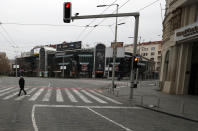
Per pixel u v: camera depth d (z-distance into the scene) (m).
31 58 91.19
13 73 86.94
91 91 21.52
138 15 14.46
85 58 65.81
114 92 20.78
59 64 75.50
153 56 93.94
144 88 26.75
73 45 71.31
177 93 19.41
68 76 67.00
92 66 64.75
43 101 12.55
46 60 81.12
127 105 12.59
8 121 7.14
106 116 8.76
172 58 20.20
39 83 31.66
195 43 19.03
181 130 7.00
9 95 15.01
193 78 19.86
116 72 62.94
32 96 14.80
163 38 26.25
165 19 24.75
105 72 63.69
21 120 7.36
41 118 7.80
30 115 8.26
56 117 8.11
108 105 12.18
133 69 15.17
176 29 18.89
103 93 19.88
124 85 32.12
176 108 11.55
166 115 9.87
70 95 16.69
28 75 89.88
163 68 24.36
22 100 12.59
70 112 9.34
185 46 19.12
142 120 8.30
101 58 63.84
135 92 21.05
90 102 13.12
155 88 26.98
